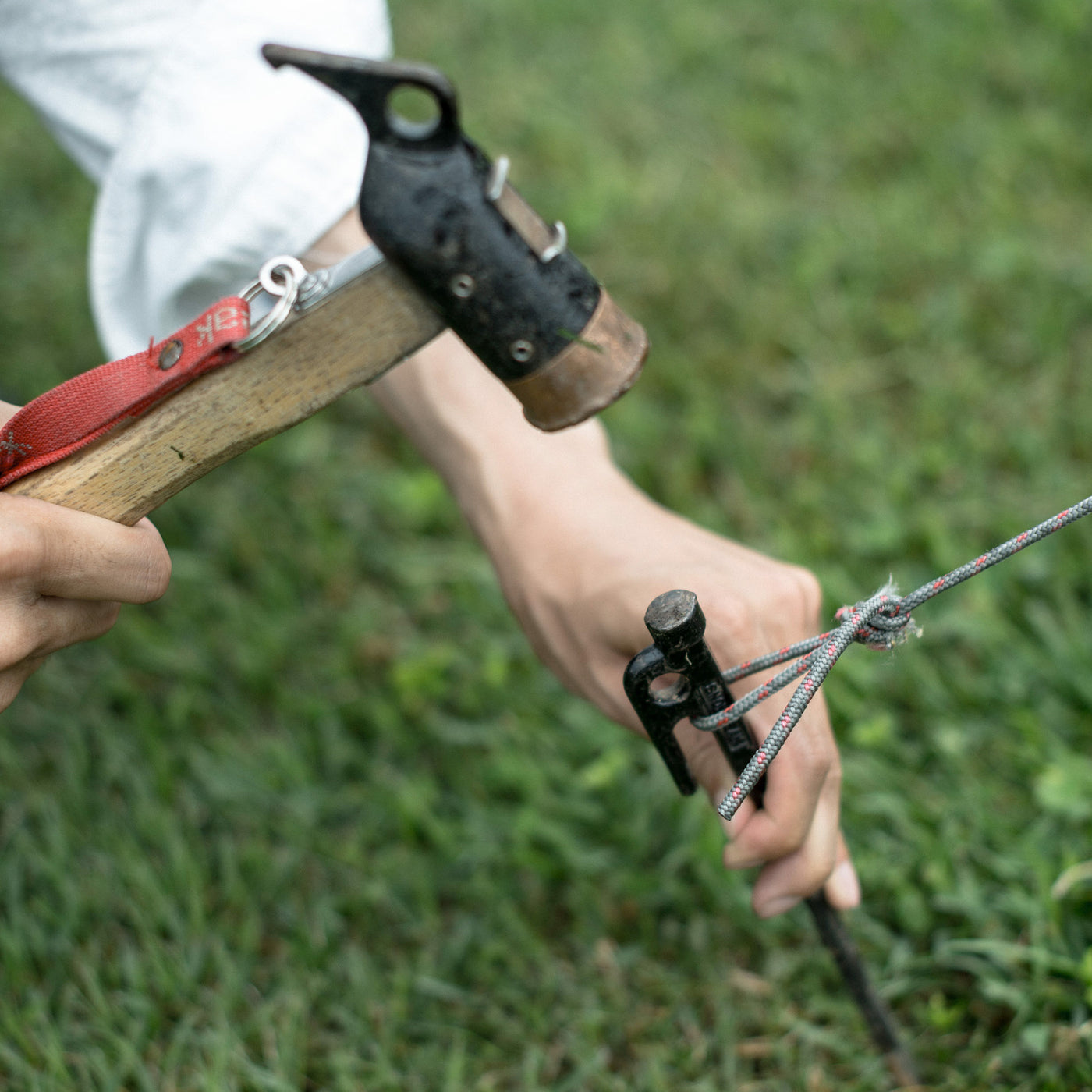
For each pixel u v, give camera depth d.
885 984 1.88
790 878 1.43
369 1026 1.91
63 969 1.95
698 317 3.27
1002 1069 1.73
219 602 2.65
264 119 1.46
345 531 2.81
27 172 4.05
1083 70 3.78
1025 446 2.63
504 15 4.65
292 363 1.07
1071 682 2.13
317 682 2.51
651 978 1.95
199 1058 1.85
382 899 2.10
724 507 2.75
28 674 1.17
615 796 2.19
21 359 3.28
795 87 4.02
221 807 2.25
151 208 1.54
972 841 1.97
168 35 1.49
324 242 1.52
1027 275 3.09
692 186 3.72
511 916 2.03
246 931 2.01
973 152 3.57
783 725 1.08
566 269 1.01
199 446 1.10
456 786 2.29
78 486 1.10
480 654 2.51
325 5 1.54
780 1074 1.83
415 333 1.06
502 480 1.55
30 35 1.58
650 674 1.15
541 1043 1.89
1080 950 1.80
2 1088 1.78
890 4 4.23
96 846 2.16
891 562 2.50
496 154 3.99
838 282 3.28
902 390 2.97
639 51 4.35
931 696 2.19
